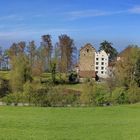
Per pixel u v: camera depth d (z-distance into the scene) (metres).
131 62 114.25
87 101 82.56
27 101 80.69
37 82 108.19
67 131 35.31
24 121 42.25
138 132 34.66
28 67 111.38
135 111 61.94
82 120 46.34
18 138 30.95
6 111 59.75
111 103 84.25
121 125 40.41
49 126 38.62
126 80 107.19
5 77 118.12
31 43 171.62
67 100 81.56
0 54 179.75
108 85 100.31
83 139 31.14
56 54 182.38
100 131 35.34
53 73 152.75
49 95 82.06
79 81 157.62
